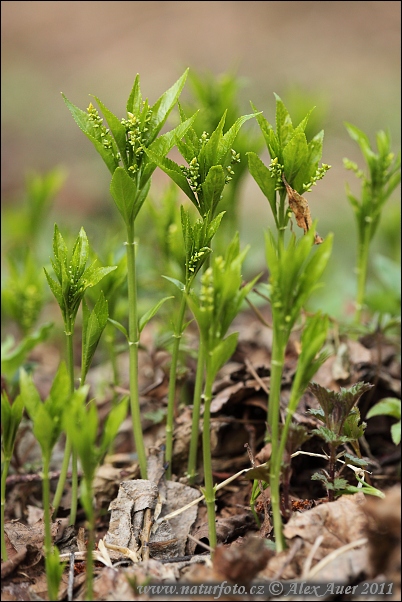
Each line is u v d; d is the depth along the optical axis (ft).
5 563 6.13
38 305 11.03
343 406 6.34
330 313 12.03
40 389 11.76
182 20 40.57
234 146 9.38
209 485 6.06
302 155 6.45
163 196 10.37
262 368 9.21
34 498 8.92
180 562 6.41
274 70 32.76
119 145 6.47
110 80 33.55
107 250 10.25
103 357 12.61
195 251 6.74
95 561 6.63
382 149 8.80
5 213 18.34
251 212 20.52
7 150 27.43
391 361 10.11
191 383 10.19
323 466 8.39
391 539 5.54
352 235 18.06
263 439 8.82
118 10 42.93
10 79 34.24
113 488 8.30
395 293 10.98
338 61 33.19
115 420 5.25
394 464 8.75
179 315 7.46
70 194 21.93
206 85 10.12
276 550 5.90
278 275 5.29
